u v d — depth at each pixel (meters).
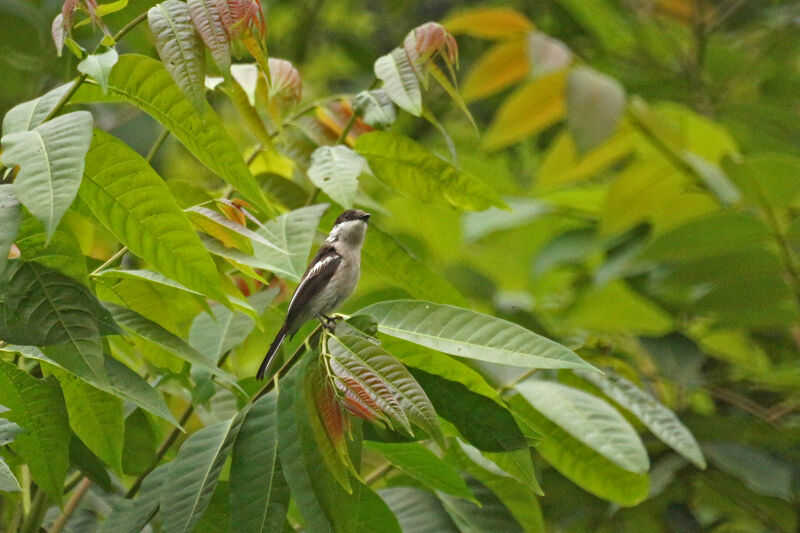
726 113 14.64
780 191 9.18
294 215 7.45
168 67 6.07
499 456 6.68
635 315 12.05
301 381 5.57
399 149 8.46
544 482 10.98
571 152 10.91
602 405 7.32
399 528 6.90
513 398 7.95
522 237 13.87
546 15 17.94
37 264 5.55
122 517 6.60
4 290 5.46
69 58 8.80
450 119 18.06
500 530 7.52
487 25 10.51
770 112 14.27
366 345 5.55
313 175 7.78
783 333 12.42
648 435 10.32
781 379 11.37
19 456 7.03
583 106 9.30
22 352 6.39
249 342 10.30
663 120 10.71
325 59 19.62
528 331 5.79
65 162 5.03
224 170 6.77
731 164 9.03
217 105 16.19
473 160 13.79
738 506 11.14
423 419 5.24
